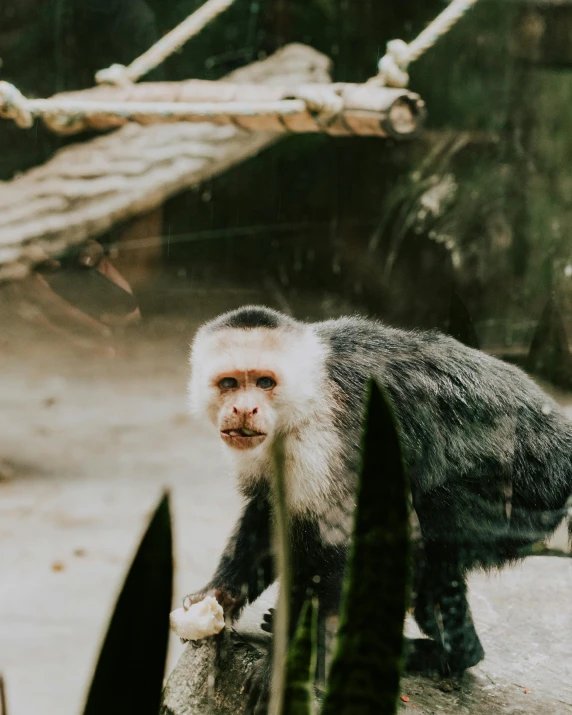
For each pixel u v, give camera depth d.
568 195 7.99
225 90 4.88
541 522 2.60
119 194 7.41
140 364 8.89
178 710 2.58
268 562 2.71
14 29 9.88
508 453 2.53
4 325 9.01
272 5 10.65
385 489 1.03
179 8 10.21
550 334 2.87
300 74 8.59
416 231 9.52
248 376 2.68
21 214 6.89
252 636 2.74
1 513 5.83
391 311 9.82
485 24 8.46
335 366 2.70
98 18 8.16
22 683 3.74
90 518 5.77
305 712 1.06
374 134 4.58
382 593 1.03
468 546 2.50
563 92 8.23
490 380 2.63
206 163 7.82
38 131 8.89
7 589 4.77
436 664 2.48
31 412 8.05
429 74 9.06
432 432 2.49
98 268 4.74
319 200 11.56
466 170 8.97
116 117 4.74
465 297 7.73
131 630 1.02
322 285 11.30
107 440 7.23
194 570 4.26
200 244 11.19
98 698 1.02
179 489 5.90
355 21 10.66
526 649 2.64
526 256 7.74
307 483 2.49
